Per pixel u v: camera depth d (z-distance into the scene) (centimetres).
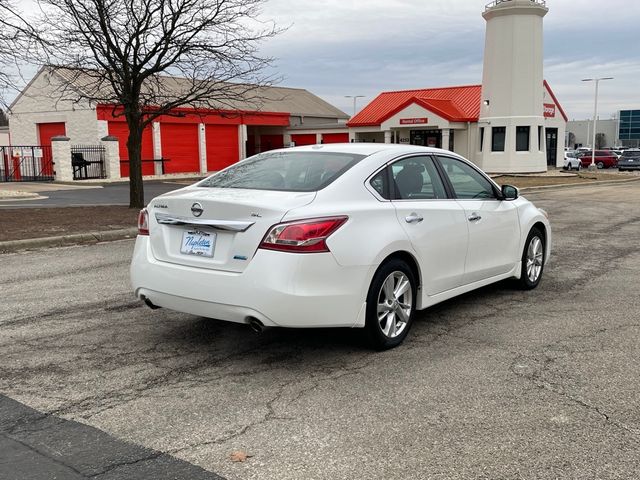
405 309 515
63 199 1995
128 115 1570
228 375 446
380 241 472
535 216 698
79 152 3238
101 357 483
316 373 449
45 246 1029
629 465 317
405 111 4031
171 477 307
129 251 981
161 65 1517
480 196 627
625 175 3928
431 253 530
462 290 586
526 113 3816
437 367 459
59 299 662
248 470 313
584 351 493
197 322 579
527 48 3759
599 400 398
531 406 389
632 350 495
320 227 438
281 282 426
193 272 459
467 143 4084
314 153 544
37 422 369
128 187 2686
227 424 367
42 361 474
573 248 1019
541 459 324
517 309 625
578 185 2941
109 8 1471
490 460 323
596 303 648
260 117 4356
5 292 694
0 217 1360
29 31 1389
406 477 306
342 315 452
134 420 372
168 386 425
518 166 3869
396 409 386
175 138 3766
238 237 442
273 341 522
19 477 306
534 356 482
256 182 512
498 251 633
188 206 467
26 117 3628
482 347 506
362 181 493
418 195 541
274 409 388
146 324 572
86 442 344
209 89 1597
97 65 1617
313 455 329
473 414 378
